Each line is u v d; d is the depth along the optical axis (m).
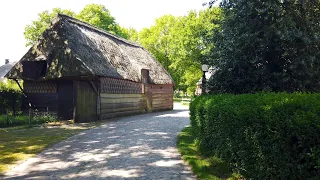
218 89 11.07
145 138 11.17
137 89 26.00
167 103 33.19
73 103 18.02
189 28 37.59
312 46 9.41
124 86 23.20
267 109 4.43
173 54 44.53
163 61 55.31
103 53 21.30
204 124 8.41
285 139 3.88
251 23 9.79
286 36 8.78
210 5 11.42
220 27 11.02
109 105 20.77
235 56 9.98
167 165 7.15
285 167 3.94
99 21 43.81
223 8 11.04
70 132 13.27
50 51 18.62
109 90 20.70
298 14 9.50
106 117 20.22
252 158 5.02
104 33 24.98
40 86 19.78
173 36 47.50
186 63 40.03
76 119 17.52
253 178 5.00
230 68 10.20
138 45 32.25
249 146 5.06
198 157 7.79
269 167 4.38
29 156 8.47
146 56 31.25
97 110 19.19
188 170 6.68
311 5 9.41
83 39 19.95
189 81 41.72
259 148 4.58
